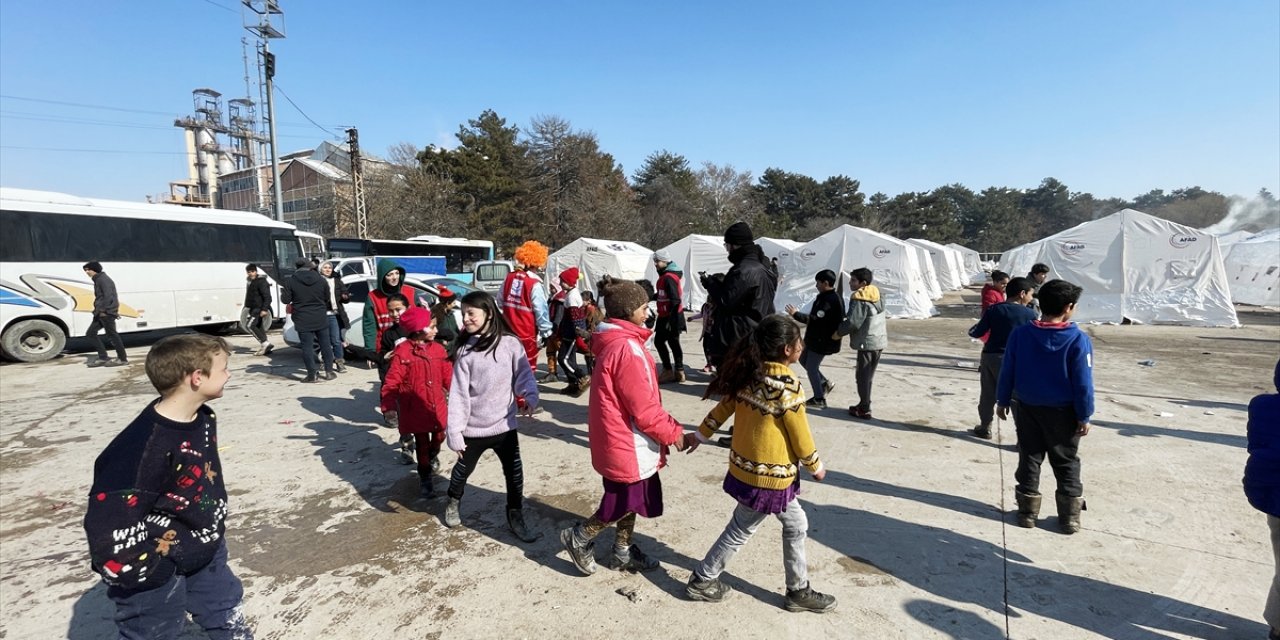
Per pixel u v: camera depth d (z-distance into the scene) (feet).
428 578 9.93
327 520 12.21
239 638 6.99
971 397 22.15
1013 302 16.25
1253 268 63.05
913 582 9.57
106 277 30.83
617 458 9.06
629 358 8.87
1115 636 8.16
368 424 19.24
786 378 8.20
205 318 40.24
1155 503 12.40
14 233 32.09
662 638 8.22
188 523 6.06
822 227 196.13
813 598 8.66
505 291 20.04
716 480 13.97
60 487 14.46
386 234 117.39
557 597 9.28
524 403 11.16
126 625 5.91
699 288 63.62
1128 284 47.11
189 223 39.63
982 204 250.16
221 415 20.31
